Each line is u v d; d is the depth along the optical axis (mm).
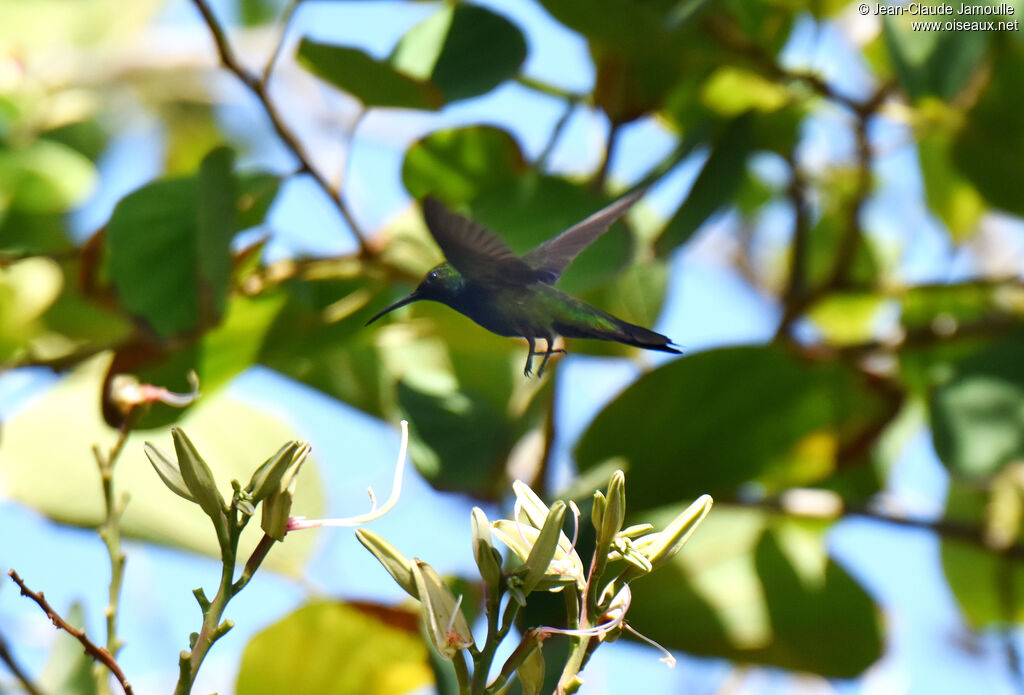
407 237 5930
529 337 4207
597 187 5883
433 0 5898
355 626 5184
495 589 3055
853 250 6578
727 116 6887
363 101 5414
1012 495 6465
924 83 6188
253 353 5742
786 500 5898
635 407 5449
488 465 5723
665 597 5934
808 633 5984
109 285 5598
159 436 5938
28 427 5793
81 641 3131
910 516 6055
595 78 5945
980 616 7039
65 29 7957
